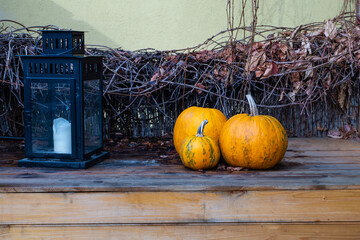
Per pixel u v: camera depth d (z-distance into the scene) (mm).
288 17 3516
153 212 1732
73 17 3506
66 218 1732
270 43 2539
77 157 2012
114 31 3531
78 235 1745
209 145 1952
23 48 2604
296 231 1763
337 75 2676
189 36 3543
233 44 2602
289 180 1790
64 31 1935
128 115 2809
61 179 1812
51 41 1956
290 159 2213
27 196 1723
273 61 2506
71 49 1935
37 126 2014
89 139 2092
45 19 3498
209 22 3525
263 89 2746
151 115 2826
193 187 1719
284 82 2727
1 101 2793
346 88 2756
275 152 1922
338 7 3537
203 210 1736
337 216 1753
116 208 1729
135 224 1740
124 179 1816
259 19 3484
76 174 1902
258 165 1949
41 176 1862
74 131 1983
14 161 2168
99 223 1735
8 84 2725
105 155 2246
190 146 1958
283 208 1745
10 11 3480
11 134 2852
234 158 1965
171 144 2629
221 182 1762
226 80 2596
